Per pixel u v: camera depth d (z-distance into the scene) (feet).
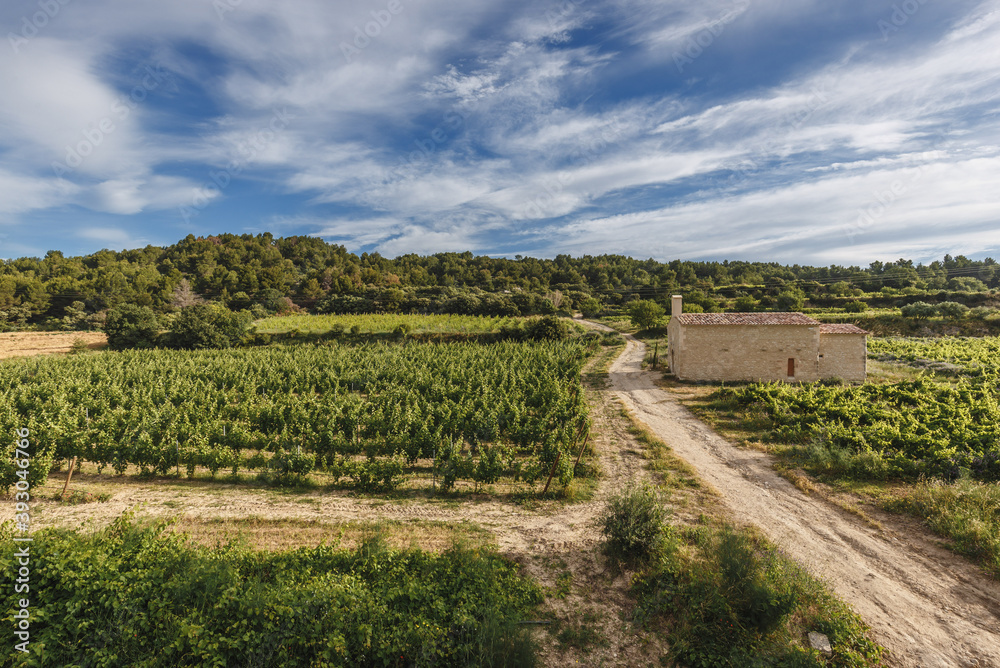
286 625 20.54
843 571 29.55
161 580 23.03
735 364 99.35
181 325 174.29
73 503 42.88
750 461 51.44
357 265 426.51
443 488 45.78
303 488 47.39
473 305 246.47
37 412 72.74
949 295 215.31
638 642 23.32
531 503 42.70
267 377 101.24
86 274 346.95
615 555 30.22
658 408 78.64
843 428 53.62
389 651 19.94
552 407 70.08
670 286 337.31
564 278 408.26
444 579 25.44
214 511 41.04
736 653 21.24
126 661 20.06
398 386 90.94
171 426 57.16
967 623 24.32
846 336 98.17
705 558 27.53
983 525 31.09
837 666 20.95
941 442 45.62
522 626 23.65
